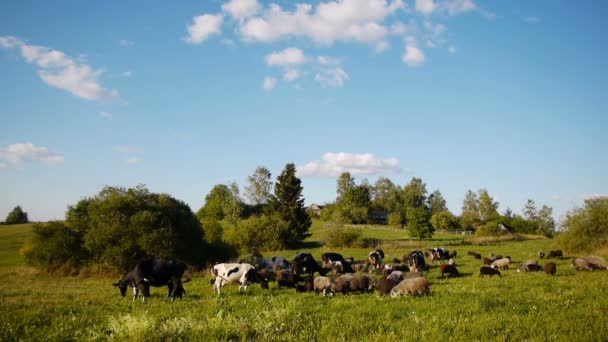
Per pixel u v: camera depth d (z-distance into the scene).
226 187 121.31
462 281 20.98
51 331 10.08
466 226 106.69
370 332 9.78
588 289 16.97
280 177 77.19
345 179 141.38
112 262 29.81
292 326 10.27
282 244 56.06
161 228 30.80
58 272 31.17
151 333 9.41
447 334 9.44
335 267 26.86
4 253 47.88
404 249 49.44
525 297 14.84
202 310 13.17
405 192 147.50
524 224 94.88
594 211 38.22
